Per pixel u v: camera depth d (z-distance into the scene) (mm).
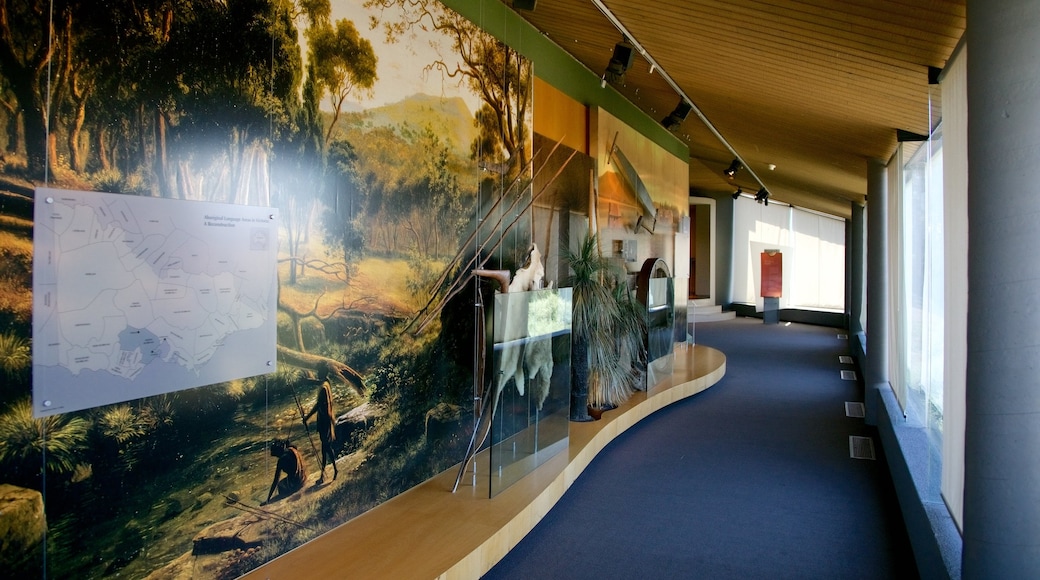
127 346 1928
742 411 6340
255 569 2424
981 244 1521
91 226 1822
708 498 3912
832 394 7195
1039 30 1436
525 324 3596
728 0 2992
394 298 3154
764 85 4422
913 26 2525
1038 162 1442
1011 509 1489
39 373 1716
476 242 3859
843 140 5387
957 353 2629
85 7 1794
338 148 2752
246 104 2301
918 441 4027
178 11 2051
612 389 5535
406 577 2398
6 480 1655
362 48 2881
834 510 3727
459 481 3381
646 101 7090
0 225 1629
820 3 2627
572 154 5375
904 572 2934
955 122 2668
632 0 3547
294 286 2547
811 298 15367
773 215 16000
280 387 2504
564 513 3643
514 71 4305
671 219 8844
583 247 5137
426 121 3342
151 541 2025
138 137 1938
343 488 2885
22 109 1665
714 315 15703
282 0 2449
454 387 3715
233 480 2316
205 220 2152
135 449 1971
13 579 1669
